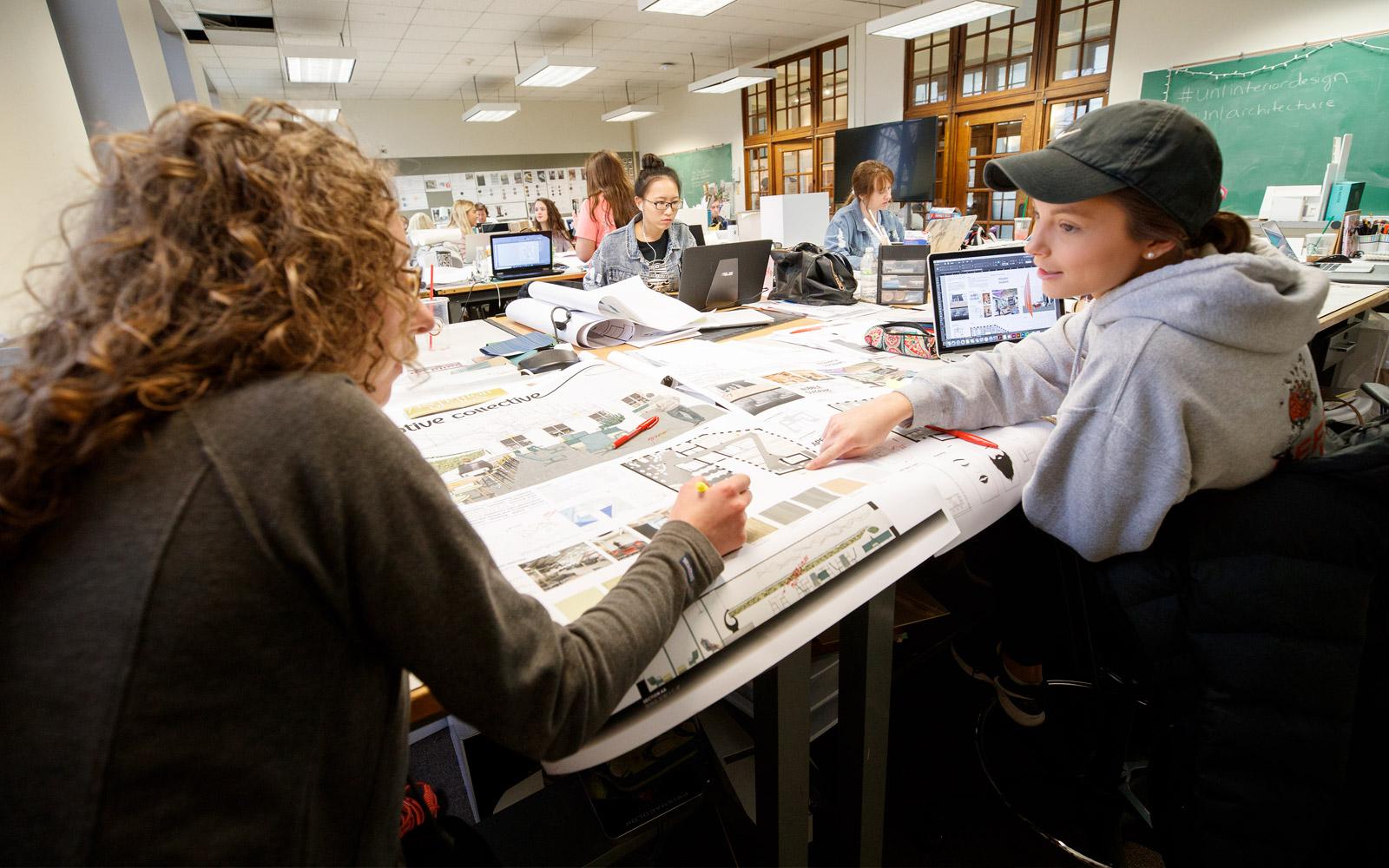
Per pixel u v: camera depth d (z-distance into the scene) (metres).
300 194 0.39
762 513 0.75
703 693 0.57
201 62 6.65
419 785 0.91
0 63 2.05
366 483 0.37
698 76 9.30
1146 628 0.82
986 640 1.36
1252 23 4.37
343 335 0.42
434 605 0.40
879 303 2.07
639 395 1.24
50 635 0.31
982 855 1.17
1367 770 0.84
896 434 1.01
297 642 0.35
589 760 0.52
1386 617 0.77
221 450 0.34
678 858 1.13
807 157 8.22
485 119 8.98
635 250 2.71
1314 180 4.26
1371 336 2.61
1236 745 0.76
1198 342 0.73
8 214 2.02
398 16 5.75
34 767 0.30
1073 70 5.43
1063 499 0.86
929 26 5.11
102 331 0.34
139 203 0.36
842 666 0.86
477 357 1.63
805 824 0.82
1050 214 0.81
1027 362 1.03
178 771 0.32
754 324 1.78
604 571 0.66
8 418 0.32
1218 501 0.76
